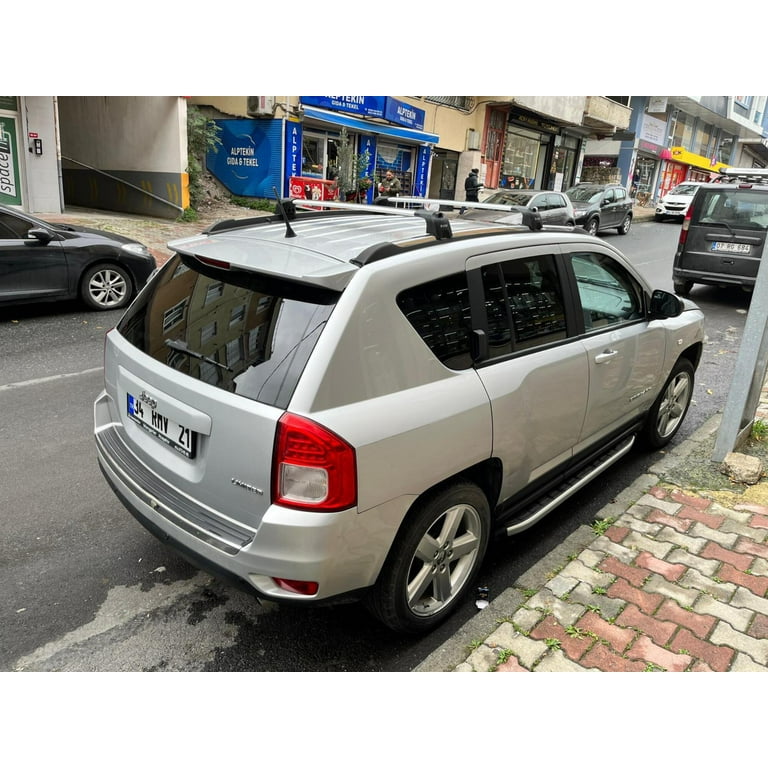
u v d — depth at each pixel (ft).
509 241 10.18
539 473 11.00
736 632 9.41
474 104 75.97
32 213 44.27
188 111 52.75
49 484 13.34
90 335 24.08
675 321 14.66
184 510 8.31
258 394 7.57
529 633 9.29
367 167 63.31
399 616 8.92
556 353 10.64
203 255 8.84
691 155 133.28
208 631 9.61
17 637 9.27
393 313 8.09
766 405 18.69
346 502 7.43
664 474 14.12
